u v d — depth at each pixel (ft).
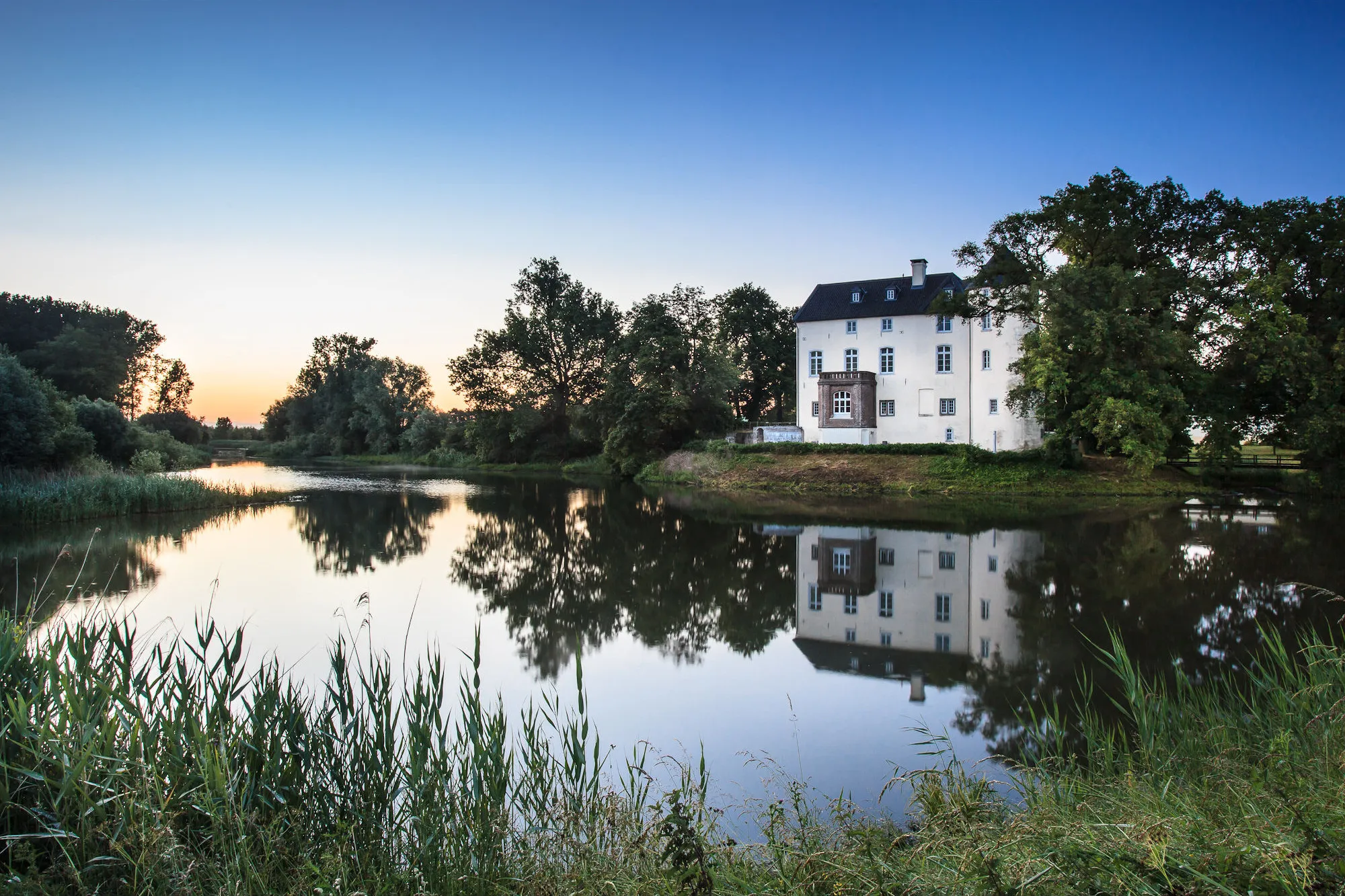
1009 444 145.18
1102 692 33.63
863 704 33.37
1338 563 59.52
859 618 49.65
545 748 23.79
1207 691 32.19
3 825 14.48
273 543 79.71
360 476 194.39
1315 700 21.43
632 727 30.89
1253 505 98.94
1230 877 10.30
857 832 16.46
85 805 14.29
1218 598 49.47
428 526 95.45
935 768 20.89
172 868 13.38
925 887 12.42
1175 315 110.93
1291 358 100.89
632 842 16.88
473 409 237.66
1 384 105.81
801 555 73.15
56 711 16.87
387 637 44.65
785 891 13.94
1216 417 106.11
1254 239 109.50
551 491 147.95
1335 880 9.85
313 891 13.78
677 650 42.50
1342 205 106.11
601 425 201.36
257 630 45.57
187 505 107.55
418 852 16.37
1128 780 18.04
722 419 191.21
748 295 232.32
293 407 337.31
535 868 16.33
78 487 96.68
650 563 70.13
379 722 19.52
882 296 160.97
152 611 49.75
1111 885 10.76
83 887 12.78
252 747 17.49
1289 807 11.76
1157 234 117.39
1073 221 113.39
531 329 228.02
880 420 156.87
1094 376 107.96
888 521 94.17
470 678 37.09
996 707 32.53
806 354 161.89
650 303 195.62
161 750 16.79
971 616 49.08
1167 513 92.58
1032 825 14.14
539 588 59.41
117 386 227.20
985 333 147.95
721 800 23.52
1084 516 92.89
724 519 100.01
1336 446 103.71
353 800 17.90
